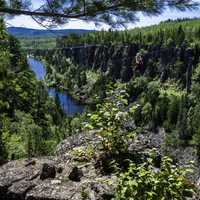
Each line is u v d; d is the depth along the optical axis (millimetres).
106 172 8414
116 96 9180
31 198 7094
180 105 164250
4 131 17688
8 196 7270
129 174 6719
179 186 6461
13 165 8344
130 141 9438
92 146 9523
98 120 9008
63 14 8039
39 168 8109
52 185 7426
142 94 194875
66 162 9000
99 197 7078
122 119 8961
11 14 8438
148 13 7461
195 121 148750
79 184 7535
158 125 160625
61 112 115125
